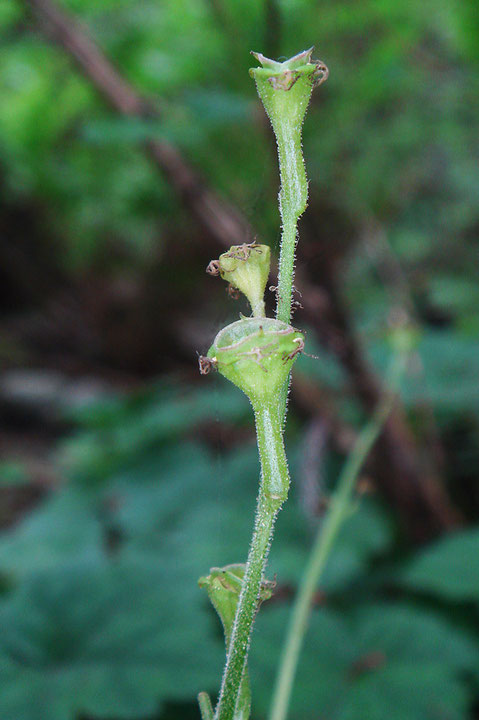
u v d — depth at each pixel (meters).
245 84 0.30
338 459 0.32
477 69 0.41
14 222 0.78
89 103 0.47
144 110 0.27
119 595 0.25
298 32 0.30
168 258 0.79
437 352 0.34
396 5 0.32
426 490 0.30
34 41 0.34
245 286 0.09
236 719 0.09
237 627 0.09
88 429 0.50
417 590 0.27
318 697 0.22
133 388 0.72
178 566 0.27
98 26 0.34
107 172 0.51
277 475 0.09
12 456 0.56
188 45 0.33
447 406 0.33
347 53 0.34
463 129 0.46
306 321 0.27
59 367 0.79
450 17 0.35
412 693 0.22
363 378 0.28
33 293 0.84
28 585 0.26
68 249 0.84
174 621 0.24
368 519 0.30
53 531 0.37
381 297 0.40
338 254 0.32
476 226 0.45
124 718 0.20
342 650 0.24
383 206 0.46
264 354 0.09
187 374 0.66
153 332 0.80
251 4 0.28
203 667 0.22
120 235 0.82
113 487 0.39
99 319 0.83
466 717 0.21
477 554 0.26
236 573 0.10
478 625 0.25
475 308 0.40
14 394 0.68
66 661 0.23
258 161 0.30
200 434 0.49
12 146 0.58
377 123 0.45
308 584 0.17
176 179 0.28
